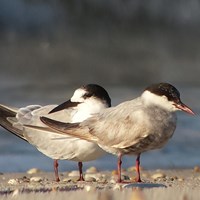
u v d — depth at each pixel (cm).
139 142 973
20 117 1159
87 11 2936
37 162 1401
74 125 1035
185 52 2842
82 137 1020
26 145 1532
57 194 854
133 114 970
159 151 1499
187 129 1666
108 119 998
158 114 966
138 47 2853
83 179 1137
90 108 1090
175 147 1534
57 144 1101
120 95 2075
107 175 1229
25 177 1205
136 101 993
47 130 1065
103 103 1098
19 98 1995
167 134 972
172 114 976
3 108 1177
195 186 1023
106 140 996
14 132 1155
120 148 993
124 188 933
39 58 2642
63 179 1166
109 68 2592
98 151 1080
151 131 959
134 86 2295
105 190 904
